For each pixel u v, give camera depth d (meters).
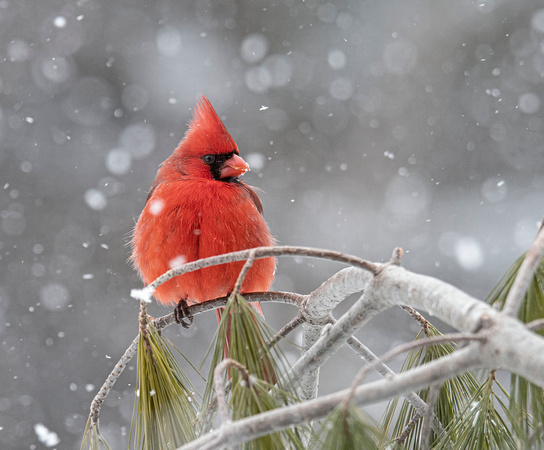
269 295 3.83
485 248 11.41
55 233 11.85
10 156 12.27
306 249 2.83
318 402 2.15
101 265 11.71
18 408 10.49
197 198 5.30
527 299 2.68
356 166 12.72
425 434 2.68
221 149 5.75
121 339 11.20
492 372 2.99
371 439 2.27
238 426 2.21
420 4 13.27
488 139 12.39
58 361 10.91
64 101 12.78
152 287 3.11
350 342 3.65
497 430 2.97
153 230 5.34
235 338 2.89
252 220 5.39
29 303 11.33
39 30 13.05
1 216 11.88
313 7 13.63
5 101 12.58
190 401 3.18
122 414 10.61
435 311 2.32
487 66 12.77
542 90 12.45
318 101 13.16
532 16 12.69
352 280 3.12
